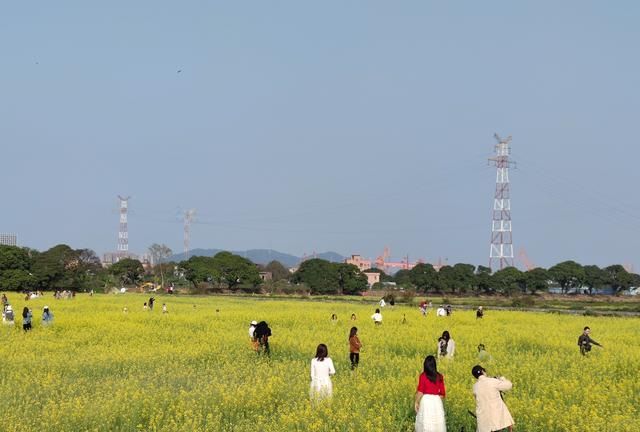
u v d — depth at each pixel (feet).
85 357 74.74
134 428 43.16
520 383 58.39
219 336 101.96
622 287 490.08
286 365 68.49
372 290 504.02
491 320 160.56
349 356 76.38
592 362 72.02
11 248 381.19
